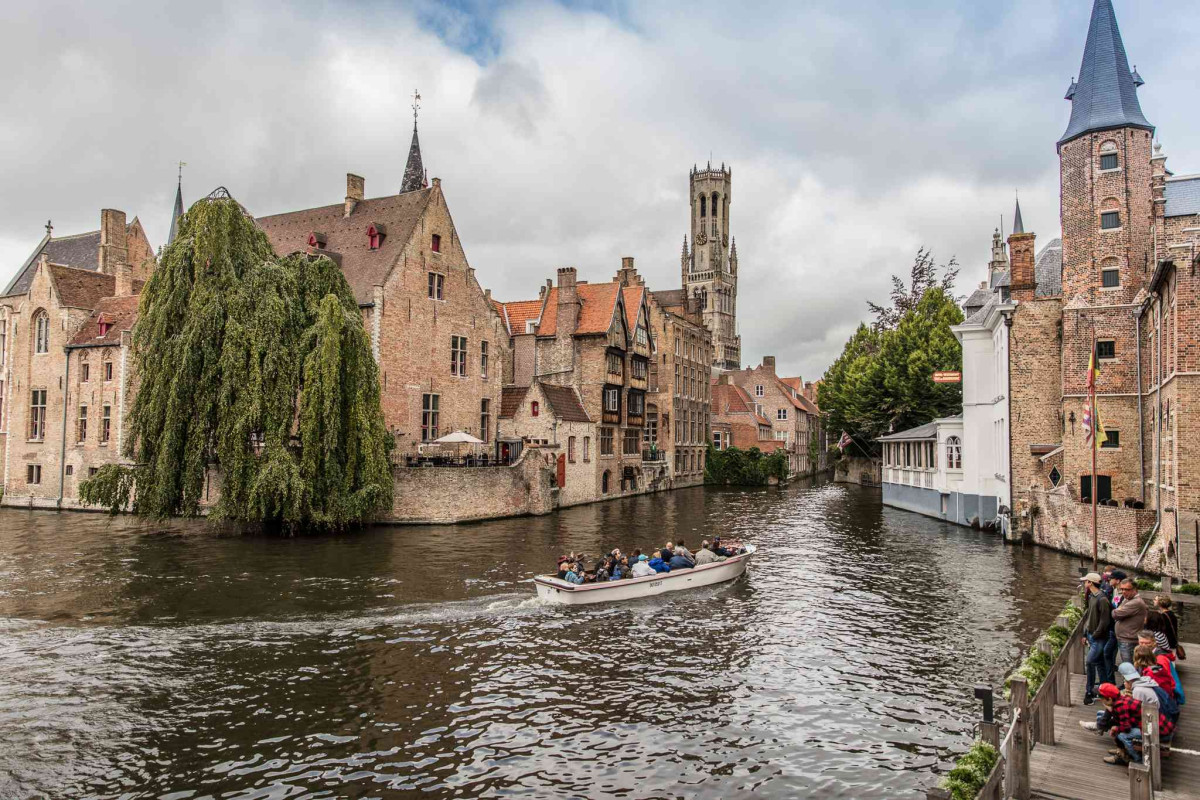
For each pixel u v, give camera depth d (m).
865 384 58.59
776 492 60.31
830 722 12.12
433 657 15.08
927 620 18.00
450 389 43.66
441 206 43.53
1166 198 27.77
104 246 51.81
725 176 140.12
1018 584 21.92
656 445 62.50
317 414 29.59
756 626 17.50
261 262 29.98
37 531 32.41
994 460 34.28
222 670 14.22
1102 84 28.69
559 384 50.78
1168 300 23.17
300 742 11.24
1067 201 29.19
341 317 30.20
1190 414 21.14
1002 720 12.04
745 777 10.30
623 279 61.00
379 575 22.41
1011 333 30.77
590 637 16.55
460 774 10.34
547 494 41.28
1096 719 10.22
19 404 45.06
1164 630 11.09
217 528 31.95
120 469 29.14
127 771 10.34
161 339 28.89
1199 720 10.55
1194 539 20.53
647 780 10.22
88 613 18.00
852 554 27.47
